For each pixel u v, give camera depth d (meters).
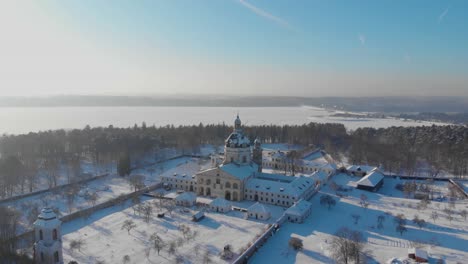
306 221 187.62
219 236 163.75
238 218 189.38
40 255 115.00
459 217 195.88
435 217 191.12
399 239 164.50
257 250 149.88
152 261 137.88
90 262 136.25
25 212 187.88
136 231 168.38
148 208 186.62
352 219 193.12
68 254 142.25
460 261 140.25
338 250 140.50
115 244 153.12
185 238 159.88
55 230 116.62
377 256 143.88
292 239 151.88
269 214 190.00
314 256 143.88
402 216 191.50
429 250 150.50
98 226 174.12
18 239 147.12
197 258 140.62
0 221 145.50
